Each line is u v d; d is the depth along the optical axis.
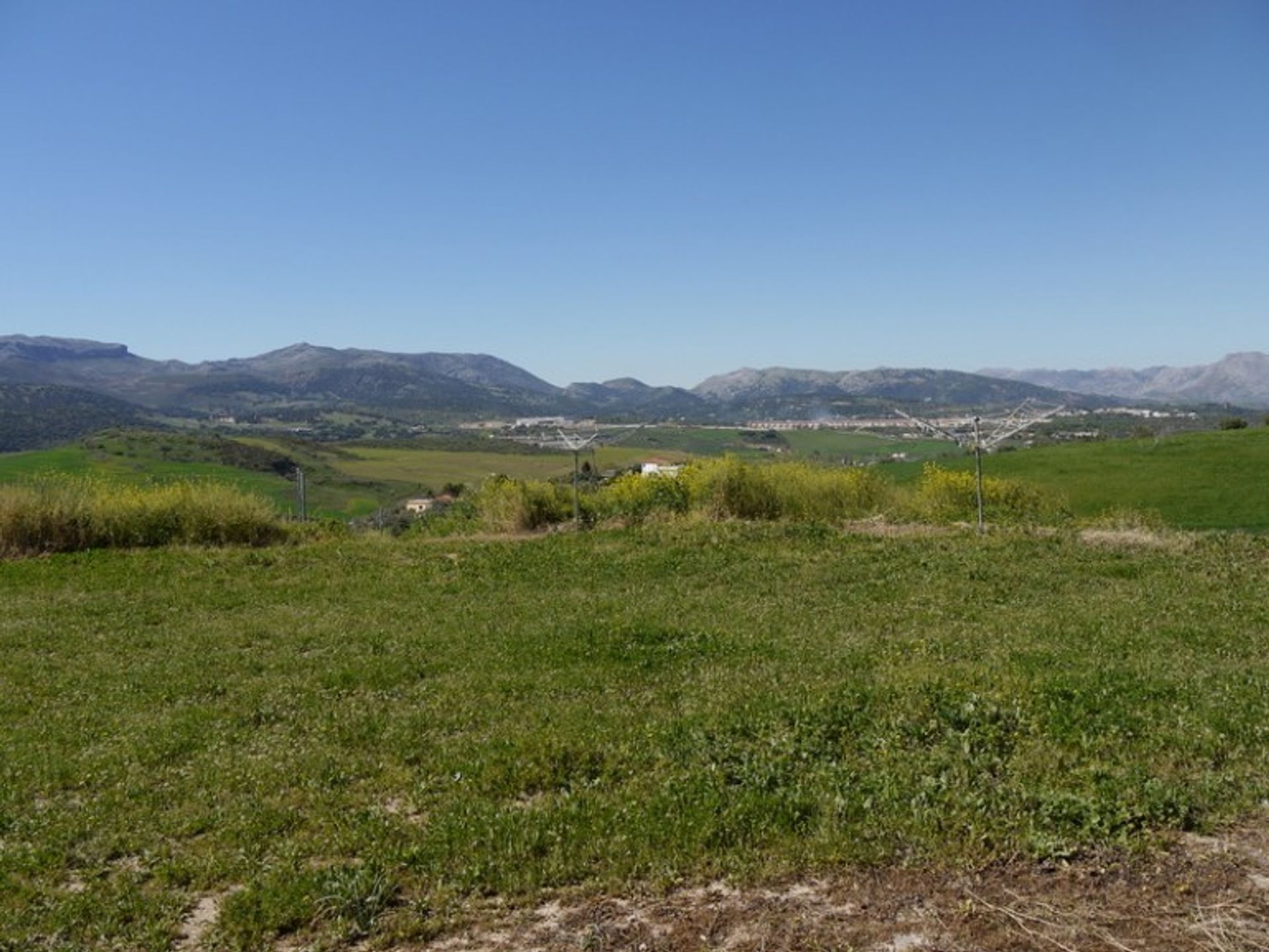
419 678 9.77
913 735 7.02
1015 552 16.45
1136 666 8.84
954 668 8.73
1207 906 4.79
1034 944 4.52
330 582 15.92
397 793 6.67
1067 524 20.45
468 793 6.50
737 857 5.36
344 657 10.71
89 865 5.75
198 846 5.93
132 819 6.31
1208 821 5.58
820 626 11.36
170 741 7.80
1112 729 6.88
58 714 8.80
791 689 8.40
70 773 7.18
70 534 19.52
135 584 16.09
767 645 10.36
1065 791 5.89
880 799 5.93
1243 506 26.08
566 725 7.75
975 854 5.28
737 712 7.74
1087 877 5.08
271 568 17.41
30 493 19.53
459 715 8.23
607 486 24.03
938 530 19.50
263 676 10.03
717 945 4.60
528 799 6.47
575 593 14.38
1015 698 7.52
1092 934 4.58
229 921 4.98
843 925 4.72
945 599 12.91
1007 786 6.02
